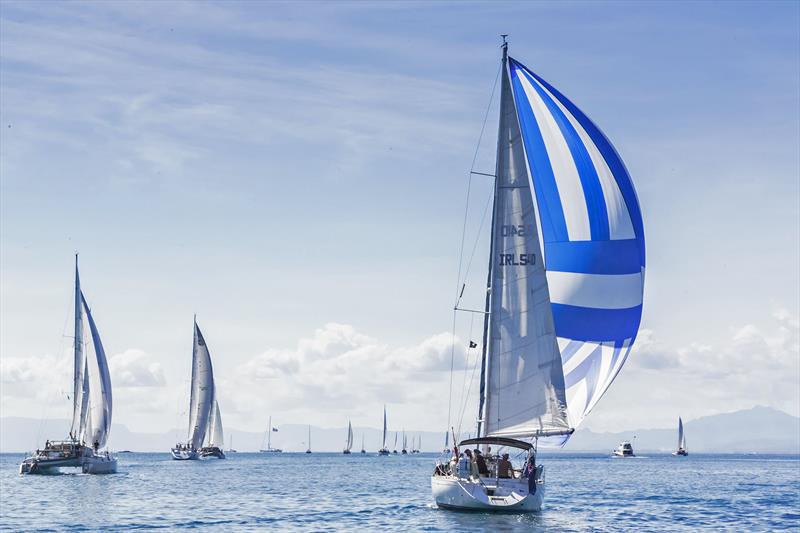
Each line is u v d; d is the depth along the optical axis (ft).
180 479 315.37
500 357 141.79
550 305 142.10
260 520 158.51
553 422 140.46
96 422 321.52
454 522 139.13
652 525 149.18
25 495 219.20
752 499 211.41
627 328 153.79
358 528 142.61
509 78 143.84
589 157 153.28
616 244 153.07
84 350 321.52
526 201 142.51
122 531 143.74
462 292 144.05
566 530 136.98
